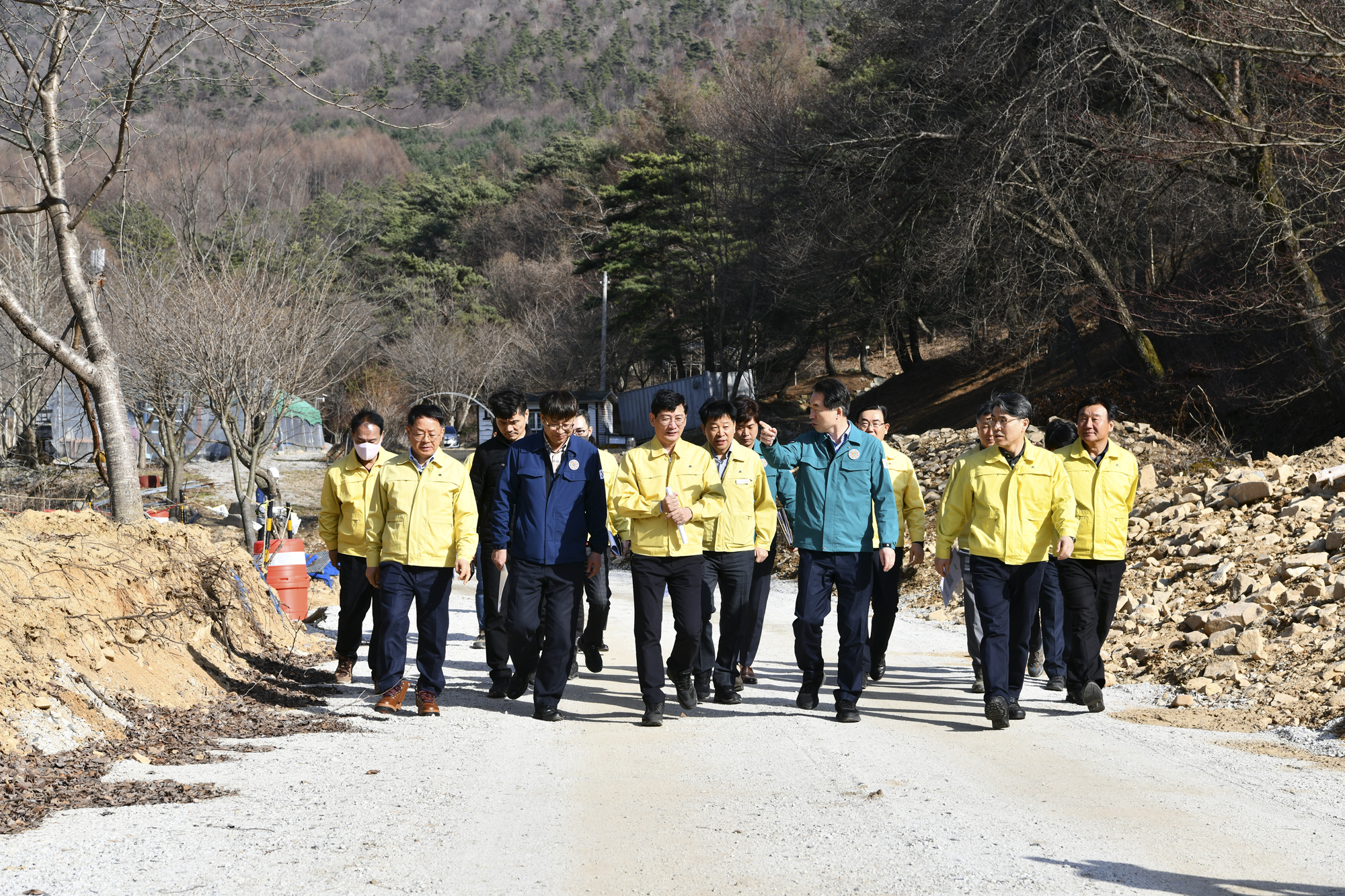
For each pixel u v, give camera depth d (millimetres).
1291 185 19094
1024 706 7395
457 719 6930
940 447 22469
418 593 7141
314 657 9133
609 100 127438
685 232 48000
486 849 4152
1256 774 5445
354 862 3943
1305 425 21766
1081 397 26344
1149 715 7051
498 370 55094
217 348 19328
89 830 4172
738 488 7496
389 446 50688
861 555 6945
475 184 79875
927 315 38219
